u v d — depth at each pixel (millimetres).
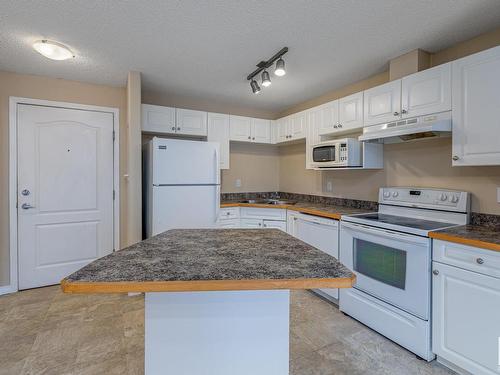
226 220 3521
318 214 2795
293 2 1710
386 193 2596
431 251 1796
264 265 1067
